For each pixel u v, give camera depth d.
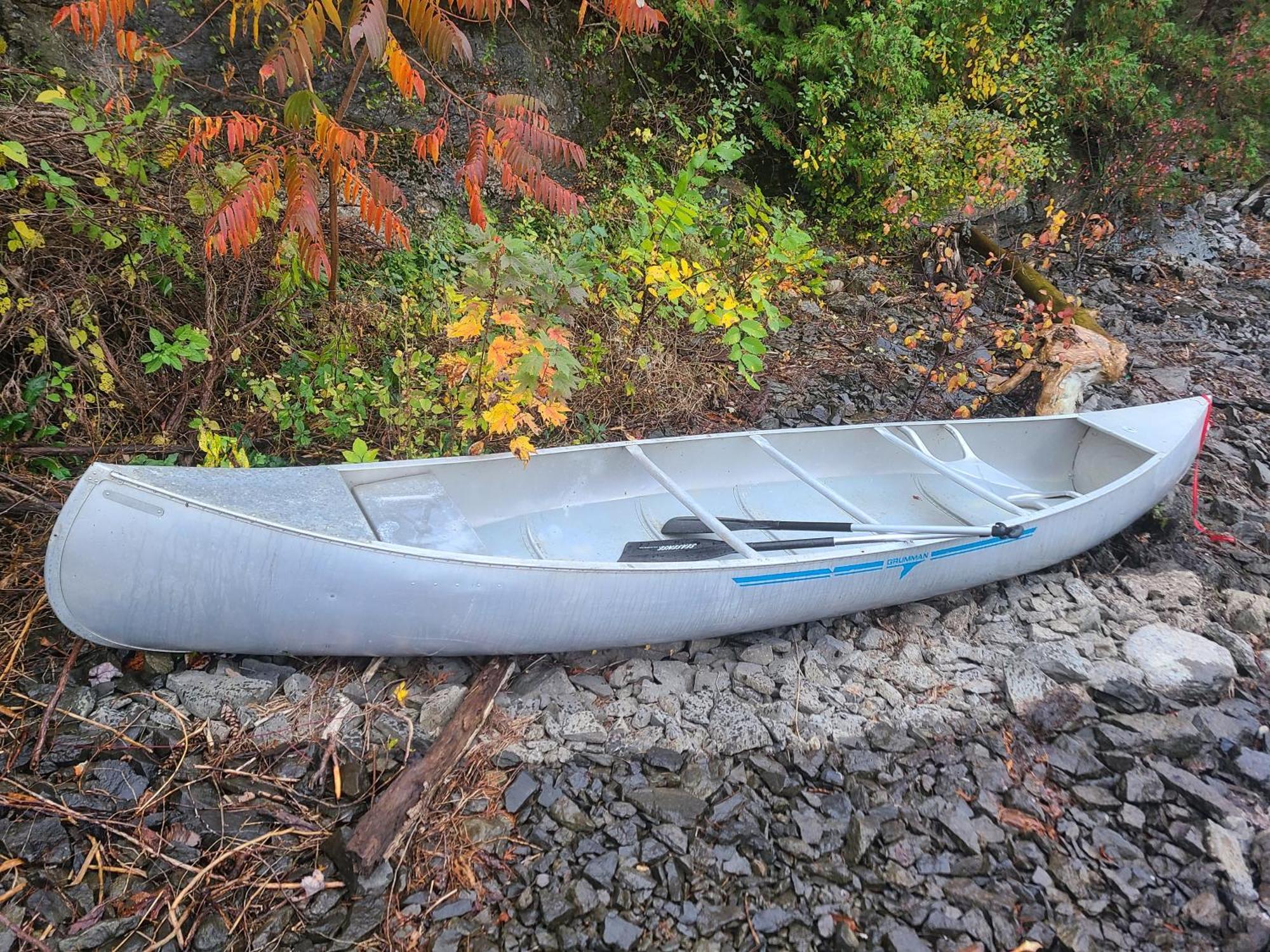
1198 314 7.33
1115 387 5.69
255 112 4.51
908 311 6.55
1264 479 4.75
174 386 3.59
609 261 4.83
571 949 2.14
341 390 3.63
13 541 2.97
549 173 6.21
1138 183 8.68
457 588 2.62
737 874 2.36
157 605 2.48
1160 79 9.25
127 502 2.38
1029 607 3.59
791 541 3.30
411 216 5.10
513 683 2.90
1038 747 2.87
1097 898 2.39
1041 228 8.51
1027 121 7.66
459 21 5.46
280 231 3.39
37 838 2.19
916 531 3.26
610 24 6.45
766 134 7.25
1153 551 4.05
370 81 5.05
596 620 2.81
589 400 4.48
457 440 3.86
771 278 4.98
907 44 6.97
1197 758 2.86
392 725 2.66
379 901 2.19
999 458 4.51
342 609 2.58
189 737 2.50
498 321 3.18
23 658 2.64
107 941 2.04
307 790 2.45
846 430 4.13
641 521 3.78
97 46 4.11
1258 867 2.49
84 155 3.51
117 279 3.51
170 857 2.22
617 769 2.62
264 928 2.12
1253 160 9.08
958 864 2.44
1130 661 3.22
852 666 3.13
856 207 7.47
